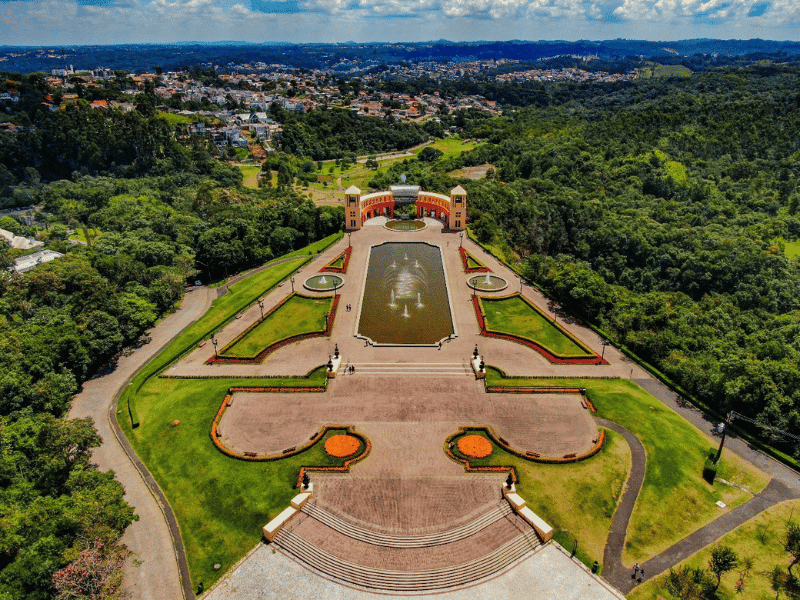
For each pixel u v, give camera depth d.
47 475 79.25
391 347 121.75
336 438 91.50
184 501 80.56
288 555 71.31
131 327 122.19
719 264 172.25
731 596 66.81
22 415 89.44
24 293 130.25
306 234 193.88
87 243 190.62
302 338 125.56
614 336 125.94
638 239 192.12
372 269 165.25
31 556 60.50
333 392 104.81
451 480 82.88
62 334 107.62
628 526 76.12
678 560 71.44
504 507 77.94
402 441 91.19
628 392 106.31
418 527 74.69
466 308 139.88
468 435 92.56
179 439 92.56
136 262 147.12
